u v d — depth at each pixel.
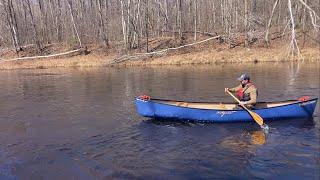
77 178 8.59
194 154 9.81
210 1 48.69
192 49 37.09
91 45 41.09
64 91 20.53
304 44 33.75
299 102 12.76
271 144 10.38
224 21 42.41
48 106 16.59
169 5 48.78
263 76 23.38
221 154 9.74
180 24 39.06
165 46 37.84
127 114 14.35
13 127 13.16
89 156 9.94
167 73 26.73
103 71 29.58
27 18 49.88
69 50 39.44
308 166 8.81
